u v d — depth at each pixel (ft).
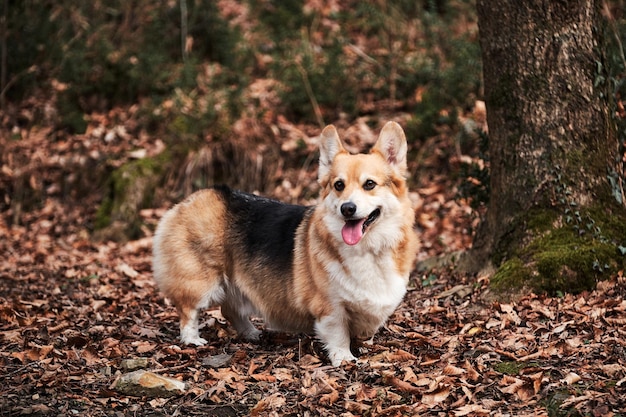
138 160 34.06
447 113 33.53
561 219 19.11
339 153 16.42
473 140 31.63
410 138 33.17
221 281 17.99
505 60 19.53
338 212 15.35
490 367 15.12
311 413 13.76
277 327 17.63
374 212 15.71
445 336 17.16
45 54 40.09
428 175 31.81
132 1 41.42
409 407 13.67
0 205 34.55
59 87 39.68
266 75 38.83
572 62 19.07
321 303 16.16
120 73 38.50
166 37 40.19
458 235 27.20
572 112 19.12
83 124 36.94
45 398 14.44
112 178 33.50
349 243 15.20
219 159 34.14
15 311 20.51
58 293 23.31
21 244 30.99
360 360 16.12
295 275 16.66
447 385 14.12
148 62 37.96
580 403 13.05
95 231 32.30
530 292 18.56
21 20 39.63
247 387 15.01
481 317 18.04
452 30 37.17
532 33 19.12
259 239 17.49
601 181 19.22
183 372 15.87
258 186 33.55
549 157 19.20
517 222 19.56
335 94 35.83
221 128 34.73
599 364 14.57
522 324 17.33
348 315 16.34
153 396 14.61
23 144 36.47
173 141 34.81
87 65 38.22
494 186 20.31
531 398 13.66
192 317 17.98
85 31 40.14
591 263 18.48
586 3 19.12
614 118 19.98
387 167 16.08
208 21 39.70
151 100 36.96
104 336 18.57
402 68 36.47
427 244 26.94
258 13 42.32
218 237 17.83
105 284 24.67
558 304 17.95
